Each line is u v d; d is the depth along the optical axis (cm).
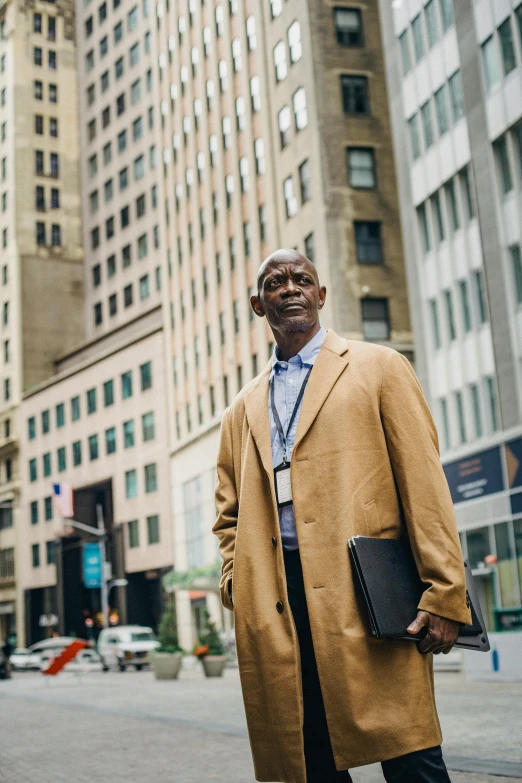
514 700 1277
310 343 331
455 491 2506
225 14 4709
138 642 4022
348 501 296
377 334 3638
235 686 2142
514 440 2234
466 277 2634
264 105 4212
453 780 621
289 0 3997
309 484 303
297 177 3906
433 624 277
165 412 5628
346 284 3634
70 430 6781
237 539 316
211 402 4938
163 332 5669
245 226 4525
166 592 4516
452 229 2714
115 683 2773
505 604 2245
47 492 7056
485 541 2347
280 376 332
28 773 805
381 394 309
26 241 7606
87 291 7481
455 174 2658
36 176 7712
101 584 5619
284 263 332
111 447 6269
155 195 6550
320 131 3744
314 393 312
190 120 5212
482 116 2483
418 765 279
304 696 300
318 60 3800
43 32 7912
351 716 279
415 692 284
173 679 2759
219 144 4788
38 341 7531
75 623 6750
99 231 7319
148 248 6612
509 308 2370
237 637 307
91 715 1462
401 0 2938
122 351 6156
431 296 2827
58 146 7825
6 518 7594
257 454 321
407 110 2920
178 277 5422
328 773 305
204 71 5016
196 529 5094
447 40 2662
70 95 7944
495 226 2431
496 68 2419
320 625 288
